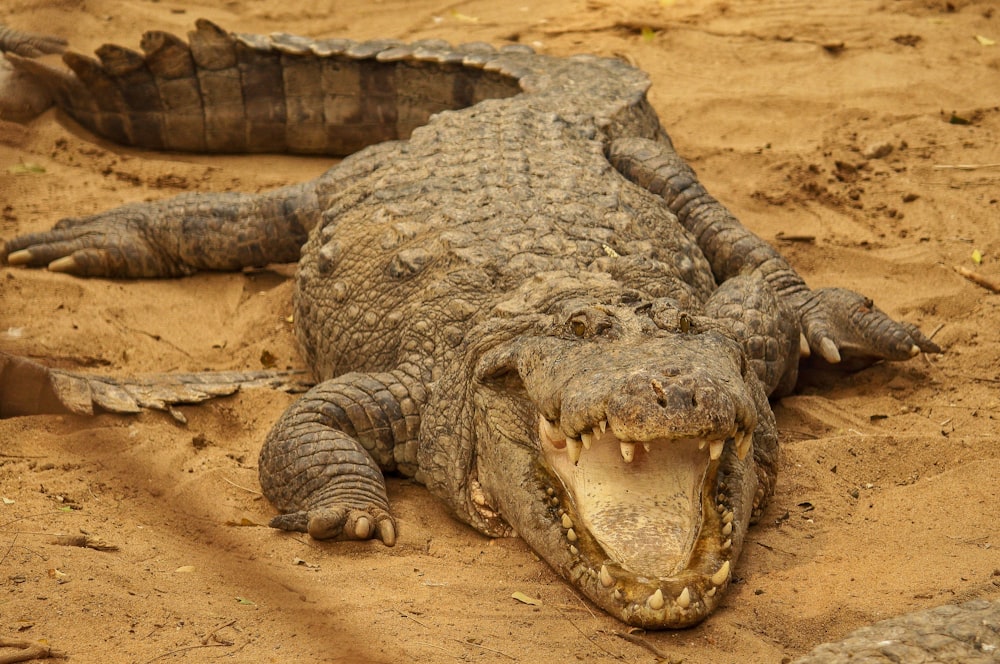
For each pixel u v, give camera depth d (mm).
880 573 16875
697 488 17125
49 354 24812
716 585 15578
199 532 18562
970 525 18172
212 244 29016
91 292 27875
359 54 34938
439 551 18453
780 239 30359
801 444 21219
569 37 45469
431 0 49938
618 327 17094
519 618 15984
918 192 32469
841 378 25344
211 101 35906
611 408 15062
